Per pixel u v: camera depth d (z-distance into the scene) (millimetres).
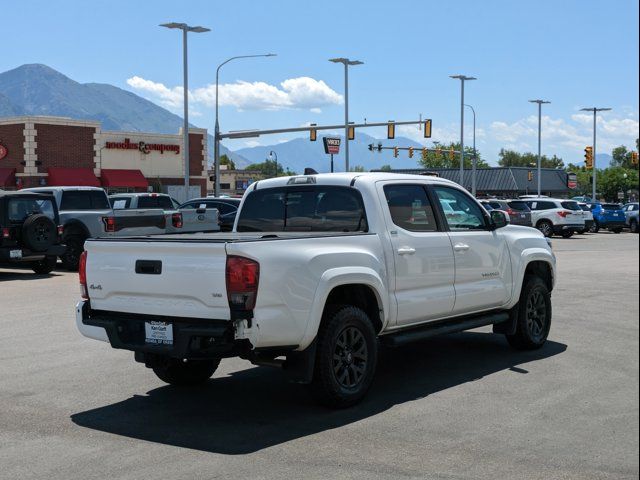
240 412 6461
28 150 51250
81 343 9562
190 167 61594
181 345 5941
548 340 9461
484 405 6496
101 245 6539
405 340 7086
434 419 6113
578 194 127438
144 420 6258
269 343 5898
